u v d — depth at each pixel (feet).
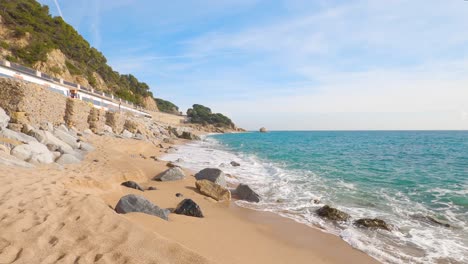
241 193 32.68
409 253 18.24
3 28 134.10
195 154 79.97
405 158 77.66
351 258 17.28
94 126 69.21
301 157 78.43
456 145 135.74
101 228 13.44
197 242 15.83
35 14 165.17
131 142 70.44
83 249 11.36
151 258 11.28
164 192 29.86
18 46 131.64
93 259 10.73
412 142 168.04
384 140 196.44
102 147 52.01
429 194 34.71
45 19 172.76
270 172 51.31
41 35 154.71
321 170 53.83
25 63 127.44
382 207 29.01
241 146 126.93
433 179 44.98
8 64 83.66
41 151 28.91
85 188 22.98
